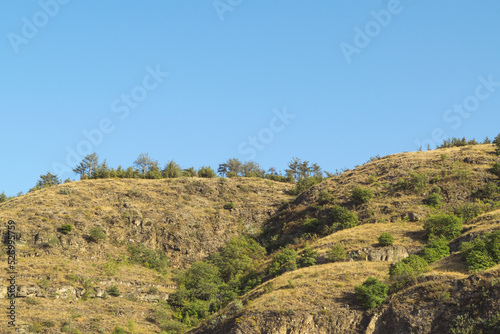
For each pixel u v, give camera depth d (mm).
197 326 55938
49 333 53500
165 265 76000
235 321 49531
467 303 42688
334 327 47219
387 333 44875
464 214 65500
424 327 43062
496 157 80438
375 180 82438
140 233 80250
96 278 66688
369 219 71312
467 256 50094
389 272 53031
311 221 76625
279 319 48031
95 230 74688
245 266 73562
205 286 67938
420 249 58844
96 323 57750
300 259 63188
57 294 61625
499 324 39000
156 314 62688
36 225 73375
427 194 73938
